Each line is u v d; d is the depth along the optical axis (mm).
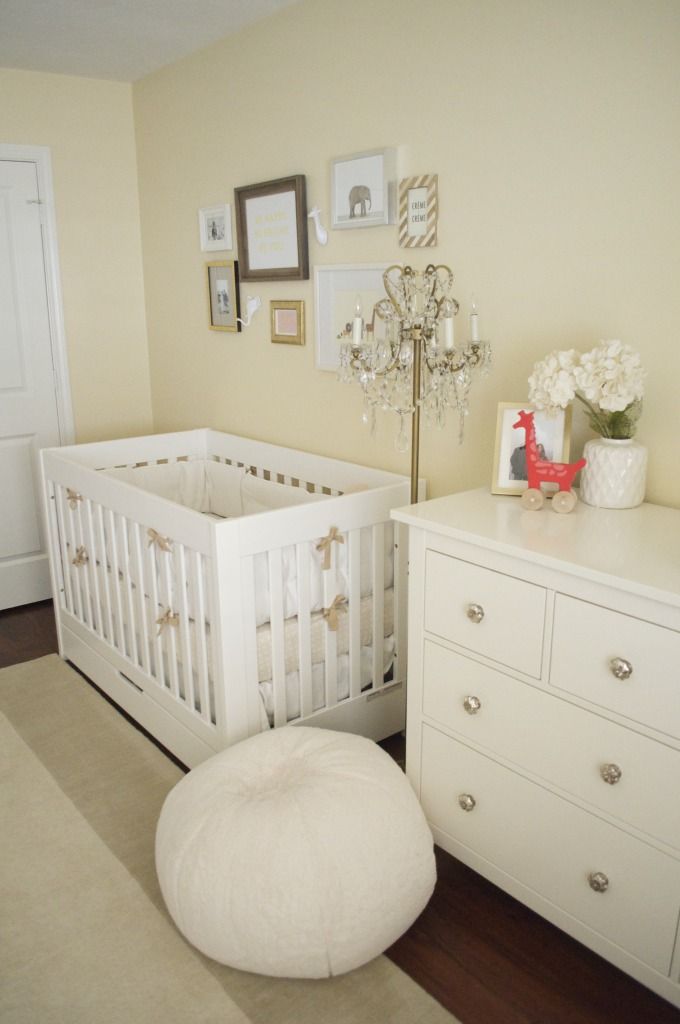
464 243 2141
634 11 1670
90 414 3676
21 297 3404
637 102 1698
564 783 1555
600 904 1540
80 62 3125
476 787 1754
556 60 1835
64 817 2143
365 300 2477
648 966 1481
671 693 1341
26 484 3592
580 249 1864
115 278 3609
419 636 1814
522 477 1892
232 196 2986
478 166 2061
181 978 1638
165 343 3623
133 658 2529
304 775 1732
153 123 3367
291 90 2605
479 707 1694
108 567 2611
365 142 2375
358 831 1588
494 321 2102
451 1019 1540
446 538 1688
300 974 1561
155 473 3082
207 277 3205
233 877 1541
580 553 1470
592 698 1466
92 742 2510
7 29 2711
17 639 3324
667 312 1721
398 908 1600
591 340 1880
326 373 2725
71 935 1750
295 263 2717
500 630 1612
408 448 2453
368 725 2377
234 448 3174
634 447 1756
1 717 2664
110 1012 1560
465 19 2020
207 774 1766
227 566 1950
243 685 2057
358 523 2186
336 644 2238
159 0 2467
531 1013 1555
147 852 2008
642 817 1431
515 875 1708
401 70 2219
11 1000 1586
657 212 1702
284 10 2559
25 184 3316
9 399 3457
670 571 1373
